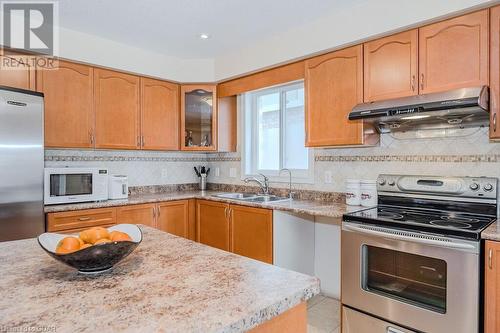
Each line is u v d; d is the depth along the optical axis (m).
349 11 2.37
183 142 3.60
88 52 2.88
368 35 2.26
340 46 2.44
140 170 3.66
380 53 2.26
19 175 2.25
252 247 2.81
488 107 1.82
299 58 2.74
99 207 2.78
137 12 2.43
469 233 1.60
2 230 2.17
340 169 2.84
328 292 2.97
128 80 3.21
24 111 2.27
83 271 1.01
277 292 0.87
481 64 1.84
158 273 1.01
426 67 2.04
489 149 2.07
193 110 3.67
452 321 1.64
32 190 2.31
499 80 1.78
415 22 2.04
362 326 2.01
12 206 2.22
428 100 1.89
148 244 1.37
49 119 2.72
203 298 0.83
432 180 2.19
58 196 2.71
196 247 1.33
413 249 1.78
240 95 3.74
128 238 1.08
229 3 2.30
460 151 2.18
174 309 0.77
